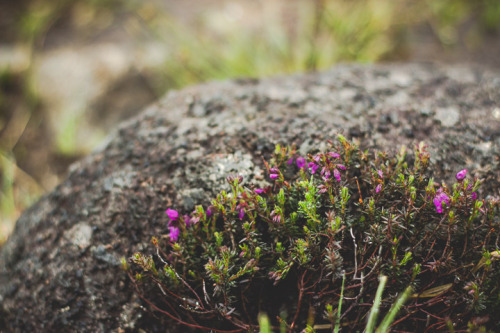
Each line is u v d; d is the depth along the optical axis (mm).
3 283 629
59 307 595
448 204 536
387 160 567
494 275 528
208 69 1109
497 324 537
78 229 611
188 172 600
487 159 590
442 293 542
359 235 557
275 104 645
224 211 549
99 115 1092
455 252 551
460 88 671
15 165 1016
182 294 566
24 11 1443
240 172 589
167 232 587
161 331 583
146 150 628
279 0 1462
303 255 537
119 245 595
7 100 1171
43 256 614
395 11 1331
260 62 1105
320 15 1207
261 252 556
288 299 573
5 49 1287
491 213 536
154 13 1380
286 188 557
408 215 538
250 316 575
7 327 614
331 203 546
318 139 600
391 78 691
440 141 603
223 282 537
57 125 1091
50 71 1171
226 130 618
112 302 586
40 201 662
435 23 1341
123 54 1183
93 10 1458
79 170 652
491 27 1329
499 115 631
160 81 1149
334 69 725
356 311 556
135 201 602
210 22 1381
